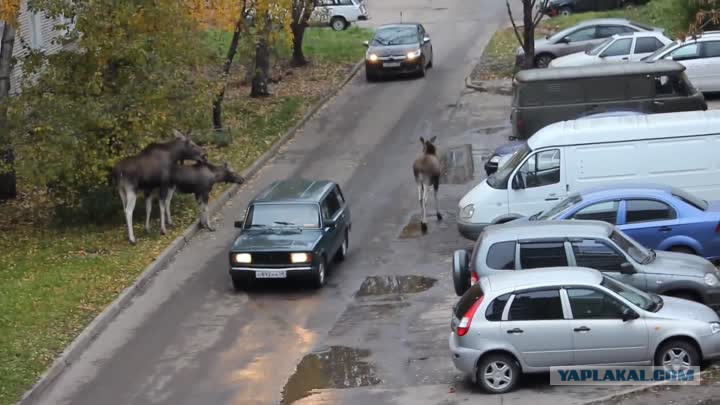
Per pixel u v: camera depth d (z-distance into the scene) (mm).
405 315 73375
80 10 96250
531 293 57125
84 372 66562
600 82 109125
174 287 82875
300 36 165625
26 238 96000
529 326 56656
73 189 98688
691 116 83938
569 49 149375
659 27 161875
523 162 84625
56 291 79750
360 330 71062
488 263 65875
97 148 95625
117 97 97312
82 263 86938
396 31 161125
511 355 57031
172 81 99688
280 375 63812
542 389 57031
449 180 108375
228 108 141750
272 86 156125
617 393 54438
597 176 83500
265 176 114812
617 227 73562
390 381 61219
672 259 66312
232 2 116812
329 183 90188
